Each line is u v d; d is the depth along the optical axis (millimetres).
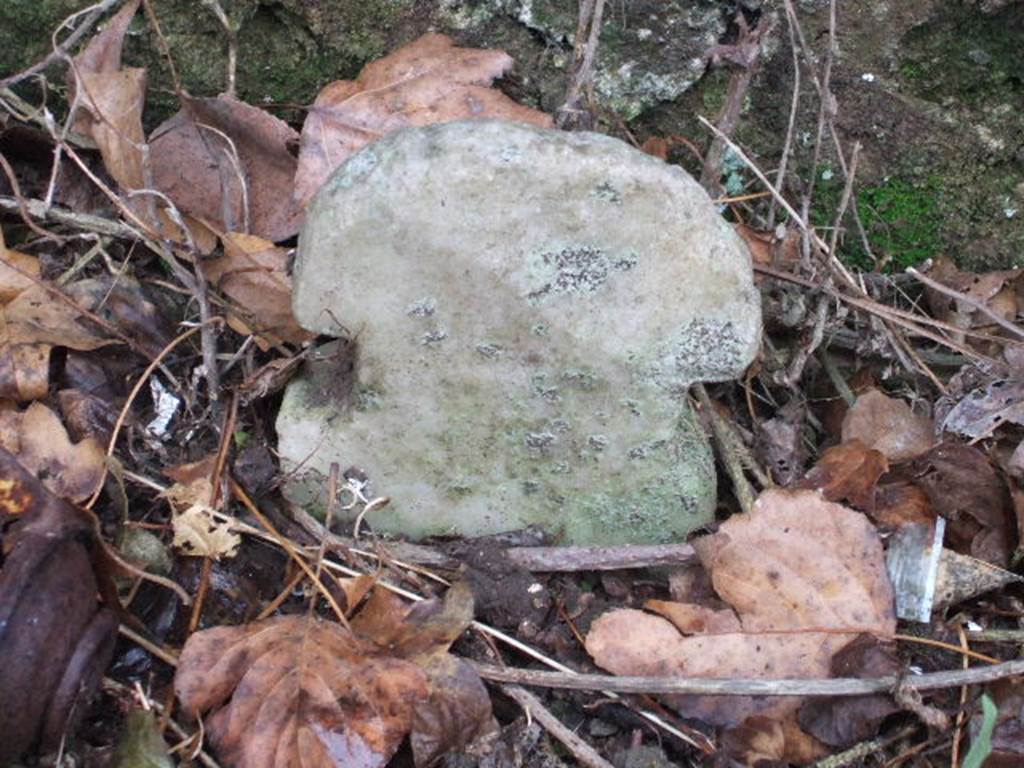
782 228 671
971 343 695
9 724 463
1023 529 603
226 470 579
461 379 574
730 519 574
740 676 553
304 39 677
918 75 688
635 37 676
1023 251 719
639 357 570
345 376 591
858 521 575
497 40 682
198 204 649
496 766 522
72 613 477
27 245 641
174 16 667
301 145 651
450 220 535
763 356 674
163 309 636
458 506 603
